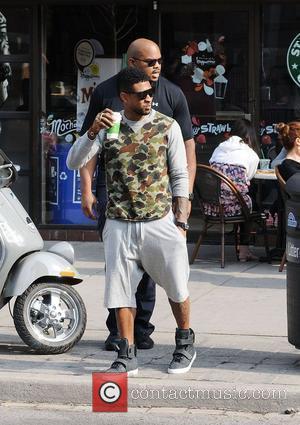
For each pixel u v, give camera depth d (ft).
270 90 72.23
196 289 59.31
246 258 67.87
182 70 73.26
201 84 73.05
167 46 73.36
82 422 38.45
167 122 40.91
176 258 40.96
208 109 73.10
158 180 40.60
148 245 40.70
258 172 66.80
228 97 72.74
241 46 72.23
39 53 74.74
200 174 65.05
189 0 72.23
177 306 41.81
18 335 49.01
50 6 74.54
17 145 75.66
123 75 40.06
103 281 62.08
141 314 45.83
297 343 42.45
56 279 45.68
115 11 73.87
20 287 44.60
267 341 47.52
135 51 44.04
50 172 75.56
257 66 72.02
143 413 39.65
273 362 43.83
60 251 46.78
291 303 42.55
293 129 60.29
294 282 42.27
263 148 72.38
